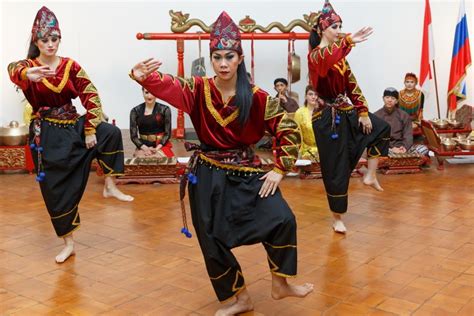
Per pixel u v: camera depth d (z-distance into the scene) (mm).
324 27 4258
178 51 8125
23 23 8562
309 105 6895
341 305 3320
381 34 9250
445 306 3283
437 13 9242
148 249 4371
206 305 3369
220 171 3033
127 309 3318
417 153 6840
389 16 9203
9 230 4883
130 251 4332
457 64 8172
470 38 9297
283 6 9125
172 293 3545
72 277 3830
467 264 3945
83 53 8898
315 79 4391
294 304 3348
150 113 6883
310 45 4453
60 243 4547
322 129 4516
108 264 4062
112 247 4430
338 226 4699
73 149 4066
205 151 3092
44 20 3900
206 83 2990
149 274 3865
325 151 4543
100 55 8945
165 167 6484
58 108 4051
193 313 3264
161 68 9086
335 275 3781
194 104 3002
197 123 3051
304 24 7984
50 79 3943
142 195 6016
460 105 8508
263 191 2986
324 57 3916
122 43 8953
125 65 9016
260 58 9211
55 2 8664
